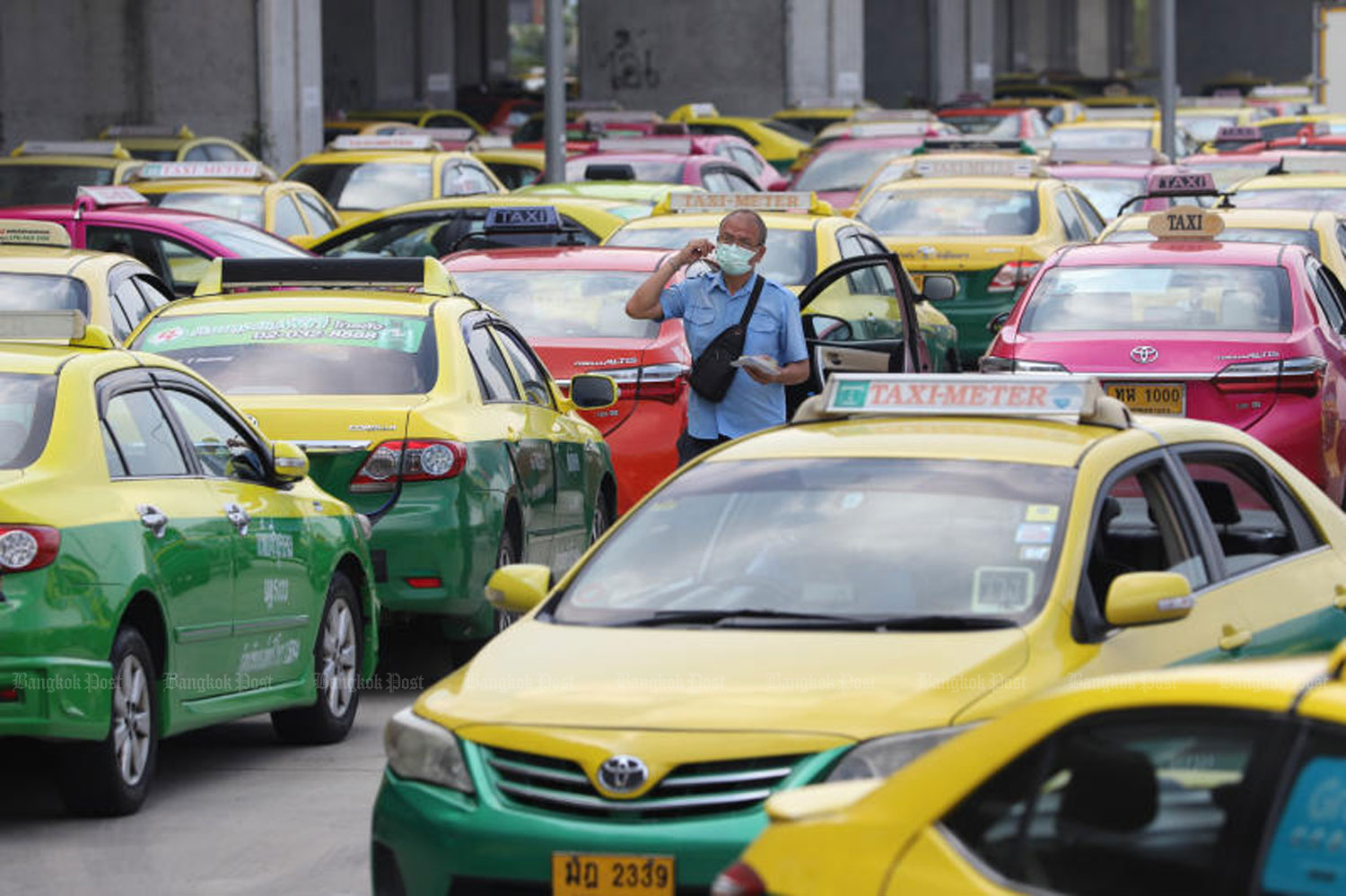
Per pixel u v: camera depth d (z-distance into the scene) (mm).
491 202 53219
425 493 28797
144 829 22688
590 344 37844
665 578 19047
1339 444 38406
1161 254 40250
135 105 115625
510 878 16422
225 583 24453
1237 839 10312
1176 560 19531
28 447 22406
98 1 115375
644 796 16281
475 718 17078
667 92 152750
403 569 28719
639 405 37656
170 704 23578
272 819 23156
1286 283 38938
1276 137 97812
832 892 11203
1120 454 19578
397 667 32500
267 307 31406
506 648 18312
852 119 100812
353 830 22672
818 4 150000
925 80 199000
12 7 114312
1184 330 38312
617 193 60812
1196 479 20938
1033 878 10797
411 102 152625
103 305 37719
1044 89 175750
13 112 114312
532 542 31828
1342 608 21234
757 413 30031
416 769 17172
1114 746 10773
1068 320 39219
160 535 23156
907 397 21047
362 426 28781
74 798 22766
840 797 11734
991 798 11023
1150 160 81312
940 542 18609
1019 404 20609
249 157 88000
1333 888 10031
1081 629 17859
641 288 30031
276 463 26109
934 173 62281
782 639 17703
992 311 55969
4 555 21422
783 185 86188
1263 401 37188
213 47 116125
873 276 46094
